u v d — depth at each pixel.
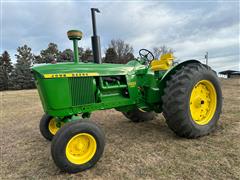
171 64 3.49
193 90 3.22
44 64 2.78
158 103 3.54
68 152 2.29
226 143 2.85
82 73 2.74
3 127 4.59
